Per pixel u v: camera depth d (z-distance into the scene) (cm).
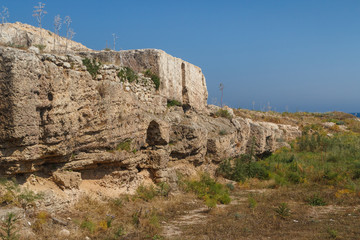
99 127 1203
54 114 1005
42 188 1025
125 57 1880
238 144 2564
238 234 1016
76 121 1099
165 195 1513
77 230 920
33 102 931
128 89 1493
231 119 2573
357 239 990
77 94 1108
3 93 889
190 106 2250
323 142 3559
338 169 2619
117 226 995
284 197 1798
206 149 2112
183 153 1841
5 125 894
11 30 1608
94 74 1244
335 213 1427
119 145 1345
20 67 892
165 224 1134
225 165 2238
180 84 2172
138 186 1466
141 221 1054
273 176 2345
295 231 1075
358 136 4081
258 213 1348
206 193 1647
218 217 1256
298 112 5256
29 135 927
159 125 1598
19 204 909
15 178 965
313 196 1781
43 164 1073
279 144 3547
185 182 1742
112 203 1196
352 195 1844
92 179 1266
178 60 2159
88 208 1096
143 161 1551
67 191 1097
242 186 2106
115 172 1330
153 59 1859
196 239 948
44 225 890
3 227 787
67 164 1129
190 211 1355
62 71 1058
